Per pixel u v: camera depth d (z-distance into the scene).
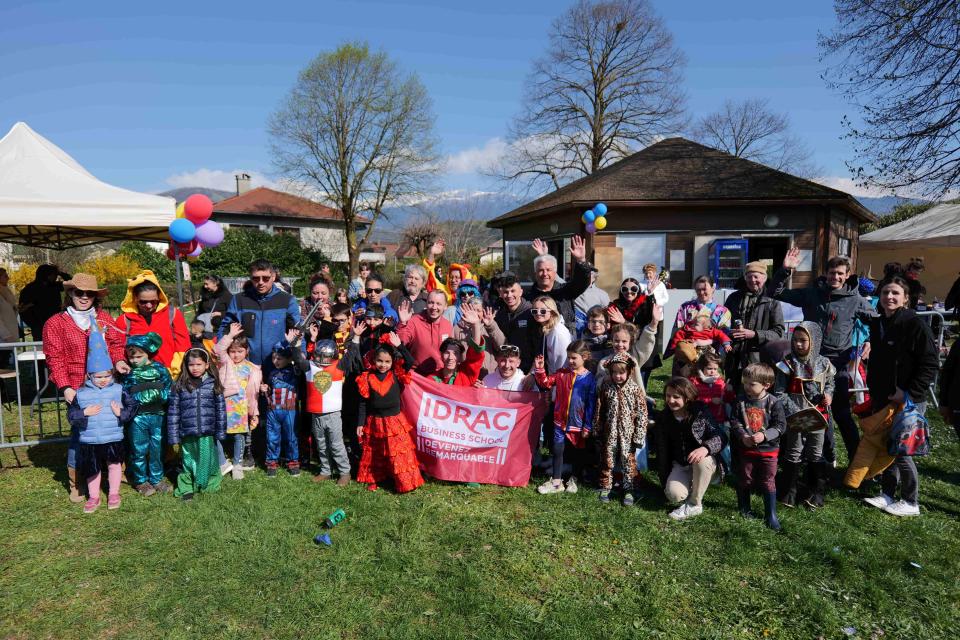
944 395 4.63
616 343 4.72
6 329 8.88
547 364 5.34
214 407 4.77
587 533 4.09
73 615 3.15
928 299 19.08
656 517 4.35
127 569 3.59
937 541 3.97
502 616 3.11
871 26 12.41
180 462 5.42
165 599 3.28
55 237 10.54
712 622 3.13
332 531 4.08
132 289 5.19
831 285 5.04
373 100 33.41
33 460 5.60
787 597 3.33
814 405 4.61
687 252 14.20
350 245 35.44
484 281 11.32
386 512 4.39
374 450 4.91
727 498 4.68
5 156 5.91
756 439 4.14
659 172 15.86
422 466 5.15
